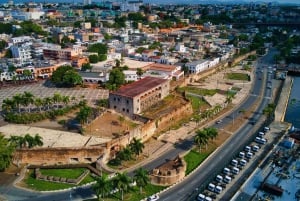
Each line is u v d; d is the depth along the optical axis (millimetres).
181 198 157125
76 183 163000
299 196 163250
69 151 183125
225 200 157500
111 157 192000
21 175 169250
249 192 166250
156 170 170500
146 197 155875
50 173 171375
